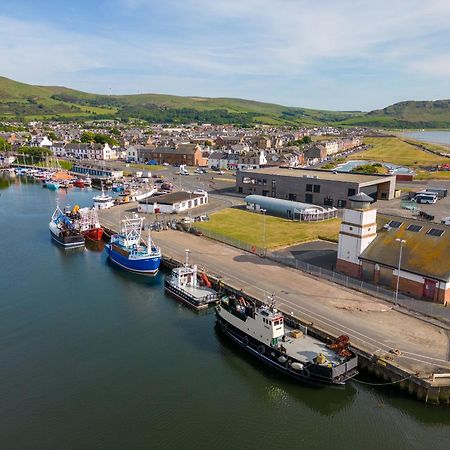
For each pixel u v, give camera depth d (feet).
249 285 206.80
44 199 470.39
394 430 125.39
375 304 184.34
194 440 122.52
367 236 213.66
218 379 149.69
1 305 204.33
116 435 123.85
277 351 150.51
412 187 485.15
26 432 124.77
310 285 206.59
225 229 313.94
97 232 307.99
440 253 192.03
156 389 143.95
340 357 145.18
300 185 408.26
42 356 162.09
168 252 260.62
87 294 218.38
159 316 194.70
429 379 130.62
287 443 121.80
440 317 171.32
